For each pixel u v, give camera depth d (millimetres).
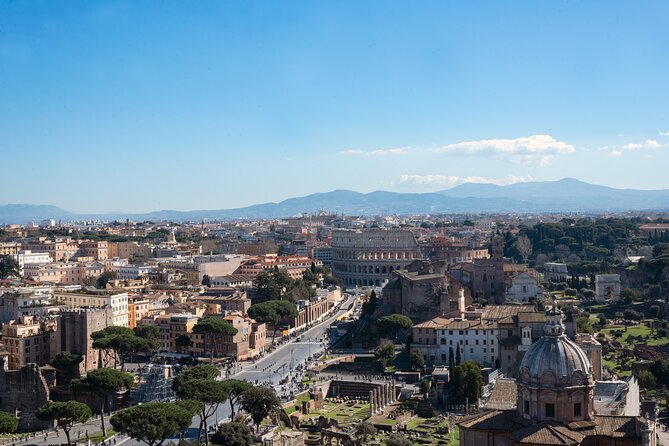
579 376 167500
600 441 164625
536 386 168125
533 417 169375
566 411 167125
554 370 167625
